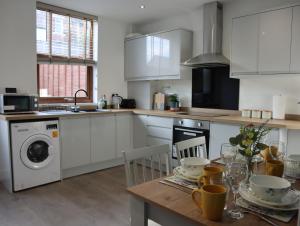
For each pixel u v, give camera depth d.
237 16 3.23
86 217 2.45
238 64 3.24
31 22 3.60
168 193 1.13
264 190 1.01
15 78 3.50
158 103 4.49
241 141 1.29
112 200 2.83
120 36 4.73
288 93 3.18
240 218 0.92
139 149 1.56
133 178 1.54
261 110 3.31
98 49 4.43
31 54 3.62
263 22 3.00
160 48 4.10
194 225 0.95
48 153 3.24
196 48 4.04
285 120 3.06
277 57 2.91
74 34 4.18
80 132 3.61
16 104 3.18
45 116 3.19
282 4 3.17
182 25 4.23
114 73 4.69
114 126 4.04
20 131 2.98
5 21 3.37
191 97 4.18
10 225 2.30
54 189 3.12
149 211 1.12
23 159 3.02
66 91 4.28
